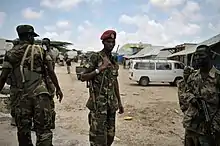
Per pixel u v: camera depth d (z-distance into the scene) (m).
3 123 6.43
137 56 49.56
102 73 3.77
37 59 3.64
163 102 13.68
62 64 49.53
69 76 29.17
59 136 5.70
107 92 3.79
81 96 14.87
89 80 3.77
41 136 3.58
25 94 3.56
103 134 3.75
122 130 7.59
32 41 3.78
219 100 3.19
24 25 3.72
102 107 3.75
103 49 3.84
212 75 3.23
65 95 15.13
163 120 9.20
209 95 3.18
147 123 8.67
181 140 6.69
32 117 3.66
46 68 3.80
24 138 3.69
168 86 23.02
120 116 9.70
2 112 7.90
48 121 3.62
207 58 3.18
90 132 3.82
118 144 5.96
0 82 3.62
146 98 15.37
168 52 40.59
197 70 3.32
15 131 5.75
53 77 3.90
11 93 3.68
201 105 3.20
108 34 3.76
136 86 22.62
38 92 3.56
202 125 3.21
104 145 3.76
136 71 23.27
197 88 3.25
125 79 29.84
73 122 8.18
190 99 3.27
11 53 3.57
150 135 7.12
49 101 3.69
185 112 3.39
